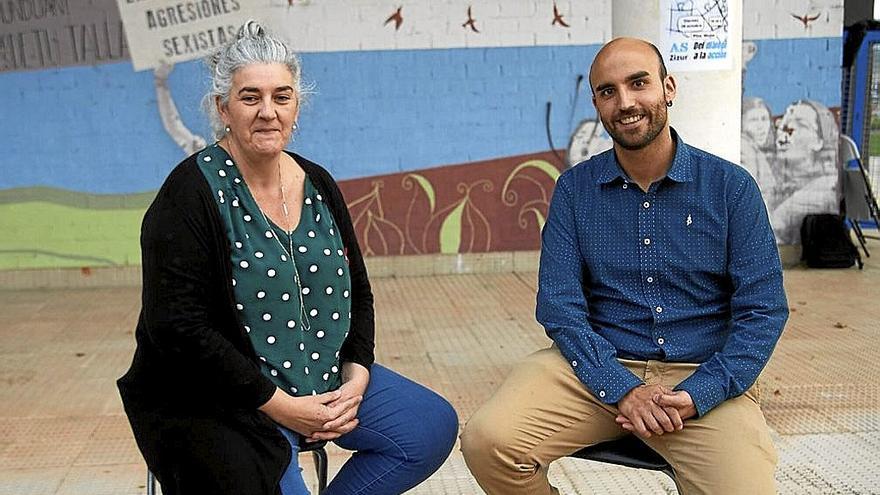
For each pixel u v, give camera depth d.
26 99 7.70
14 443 4.55
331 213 2.99
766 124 8.23
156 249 2.66
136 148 7.80
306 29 7.79
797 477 4.03
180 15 7.69
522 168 8.12
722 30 4.38
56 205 7.83
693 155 2.99
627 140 2.89
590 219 3.05
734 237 2.91
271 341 2.80
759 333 2.84
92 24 7.66
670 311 2.98
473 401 5.04
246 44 2.75
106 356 5.99
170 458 2.67
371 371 3.10
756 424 2.81
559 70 8.02
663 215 2.96
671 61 4.38
